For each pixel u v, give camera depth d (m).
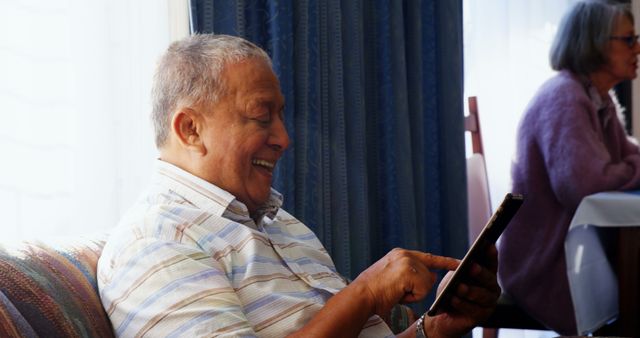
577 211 2.83
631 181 2.99
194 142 1.55
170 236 1.43
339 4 2.61
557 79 3.14
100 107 2.07
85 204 2.05
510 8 3.79
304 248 1.71
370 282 1.42
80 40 2.04
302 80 2.49
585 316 2.89
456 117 3.01
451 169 3.02
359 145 2.69
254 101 1.55
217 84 1.54
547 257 2.96
